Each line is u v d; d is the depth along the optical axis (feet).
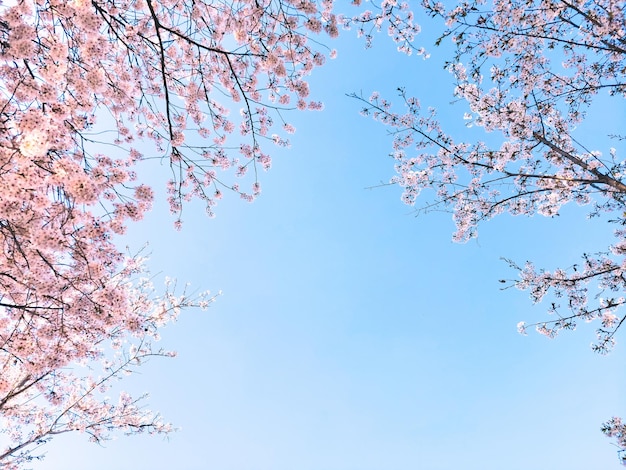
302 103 24.86
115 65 19.21
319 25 19.27
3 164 10.04
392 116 25.08
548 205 20.84
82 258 14.60
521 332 22.99
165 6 18.53
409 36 23.59
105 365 30.83
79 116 14.21
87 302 15.28
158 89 21.74
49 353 16.99
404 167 24.76
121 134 22.50
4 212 10.82
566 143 20.83
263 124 25.72
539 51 20.34
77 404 29.71
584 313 20.95
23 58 11.23
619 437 19.03
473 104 20.75
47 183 11.35
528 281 21.98
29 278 14.01
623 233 23.26
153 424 32.50
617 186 16.28
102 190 15.24
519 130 19.98
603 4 17.69
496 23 19.12
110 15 15.70
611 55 19.60
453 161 23.08
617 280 20.84
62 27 14.23
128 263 28.43
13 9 10.91
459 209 23.32
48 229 11.68
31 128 10.09
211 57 21.50
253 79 22.36
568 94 20.29
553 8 17.65
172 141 18.35
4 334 17.51
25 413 28.89
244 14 18.98
